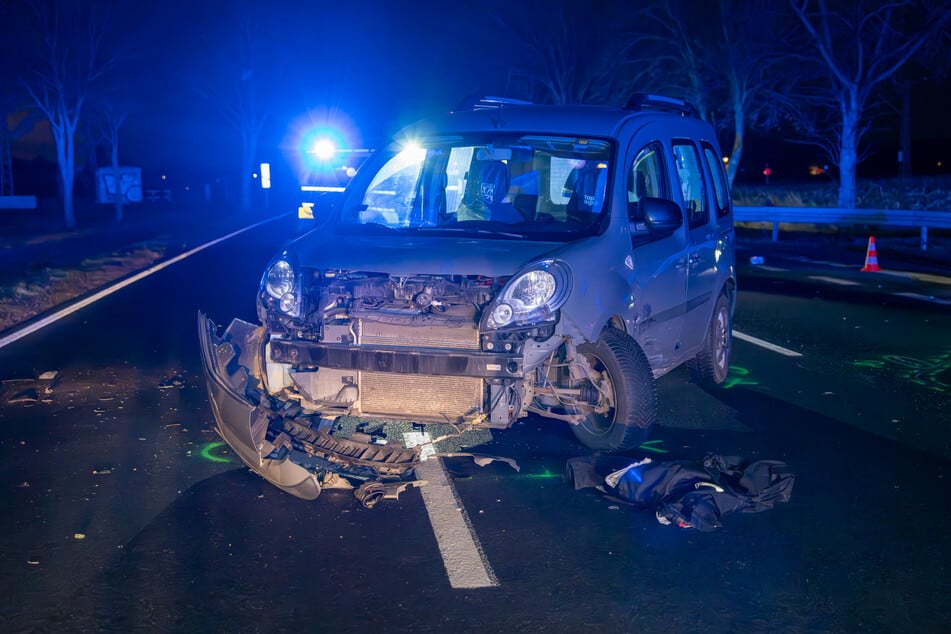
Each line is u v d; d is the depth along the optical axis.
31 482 5.88
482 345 5.75
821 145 47.81
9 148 44.50
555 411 6.64
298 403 6.34
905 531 5.15
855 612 4.21
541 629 4.05
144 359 9.65
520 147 7.06
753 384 8.61
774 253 24.09
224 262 20.17
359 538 5.01
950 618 4.16
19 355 9.83
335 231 6.67
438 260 5.99
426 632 4.02
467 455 6.30
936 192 47.16
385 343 5.87
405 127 7.60
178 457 6.39
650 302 6.73
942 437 6.95
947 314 12.98
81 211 46.34
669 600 4.32
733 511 5.39
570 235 6.31
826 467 6.24
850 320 12.45
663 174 7.28
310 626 4.06
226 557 4.77
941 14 35.59
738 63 40.00
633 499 5.48
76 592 4.38
